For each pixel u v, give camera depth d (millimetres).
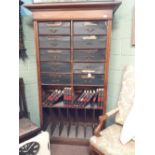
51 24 1491
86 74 1577
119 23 1672
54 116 1967
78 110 1934
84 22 1455
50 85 1693
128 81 1487
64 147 1833
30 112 2021
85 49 1514
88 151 1766
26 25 1771
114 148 1226
